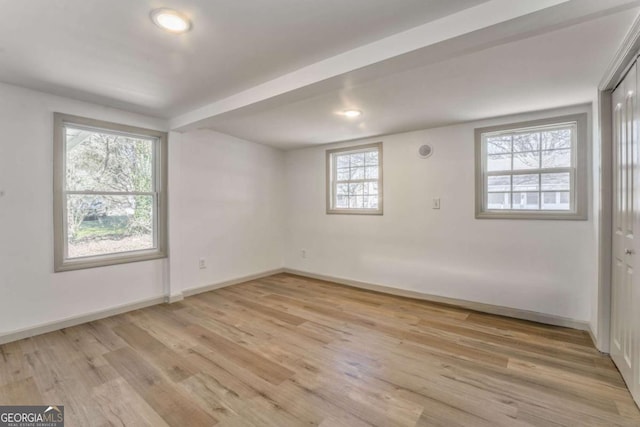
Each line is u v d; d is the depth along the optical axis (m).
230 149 4.46
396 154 4.11
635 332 1.82
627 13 1.54
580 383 2.03
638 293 1.77
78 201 3.08
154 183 3.69
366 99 2.84
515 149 3.35
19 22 1.68
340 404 1.83
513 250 3.27
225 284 4.44
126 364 2.28
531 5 1.43
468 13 1.60
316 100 2.87
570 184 3.06
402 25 1.75
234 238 4.57
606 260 2.39
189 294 3.98
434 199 3.79
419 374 2.15
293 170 5.28
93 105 3.07
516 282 3.25
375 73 2.08
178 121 3.53
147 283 3.58
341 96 2.76
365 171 4.53
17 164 2.65
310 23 1.72
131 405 1.82
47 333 2.81
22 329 2.70
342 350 2.51
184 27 1.75
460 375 2.14
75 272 3.02
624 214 2.05
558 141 3.13
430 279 3.83
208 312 3.39
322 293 4.14
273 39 1.89
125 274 3.39
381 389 1.98
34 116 2.73
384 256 4.23
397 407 1.80
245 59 2.15
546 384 2.02
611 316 2.36
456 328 2.96
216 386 2.01
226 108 2.92
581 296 2.93
